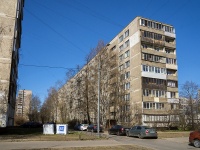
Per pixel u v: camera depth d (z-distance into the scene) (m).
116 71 49.84
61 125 30.09
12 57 33.59
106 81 46.41
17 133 29.73
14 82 44.62
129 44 56.50
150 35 54.25
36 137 23.89
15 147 15.86
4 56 31.94
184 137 27.52
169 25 57.69
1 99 30.72
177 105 49.75
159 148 17.28
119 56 60.50
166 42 56.28
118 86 49.06
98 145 18.05
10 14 33.31
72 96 54.22
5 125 30.23
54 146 16.81
